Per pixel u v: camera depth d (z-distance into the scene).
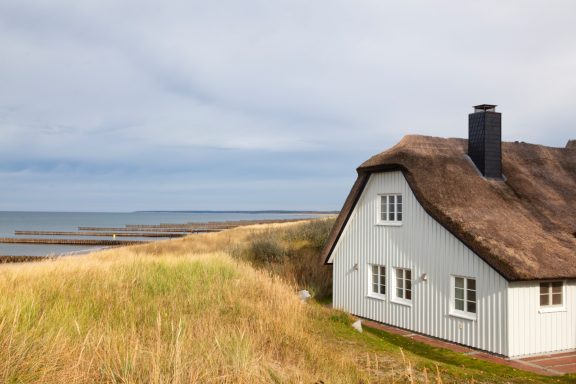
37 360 6.37
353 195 19.02
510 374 11.09
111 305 11.49
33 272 14.18
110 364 6.70
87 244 72.38
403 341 14.76
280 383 7.18
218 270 17.94
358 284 18.89
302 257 26.53
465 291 14.35
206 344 8.29
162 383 6.17
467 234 14.08
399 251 16.91
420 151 17.45
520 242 14.02
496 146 17.61
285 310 13.39
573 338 13.80
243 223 140.62
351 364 9.71
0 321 7.94
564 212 16.61
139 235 92.69
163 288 14.75
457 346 14.23
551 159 19.58
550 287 13.70
